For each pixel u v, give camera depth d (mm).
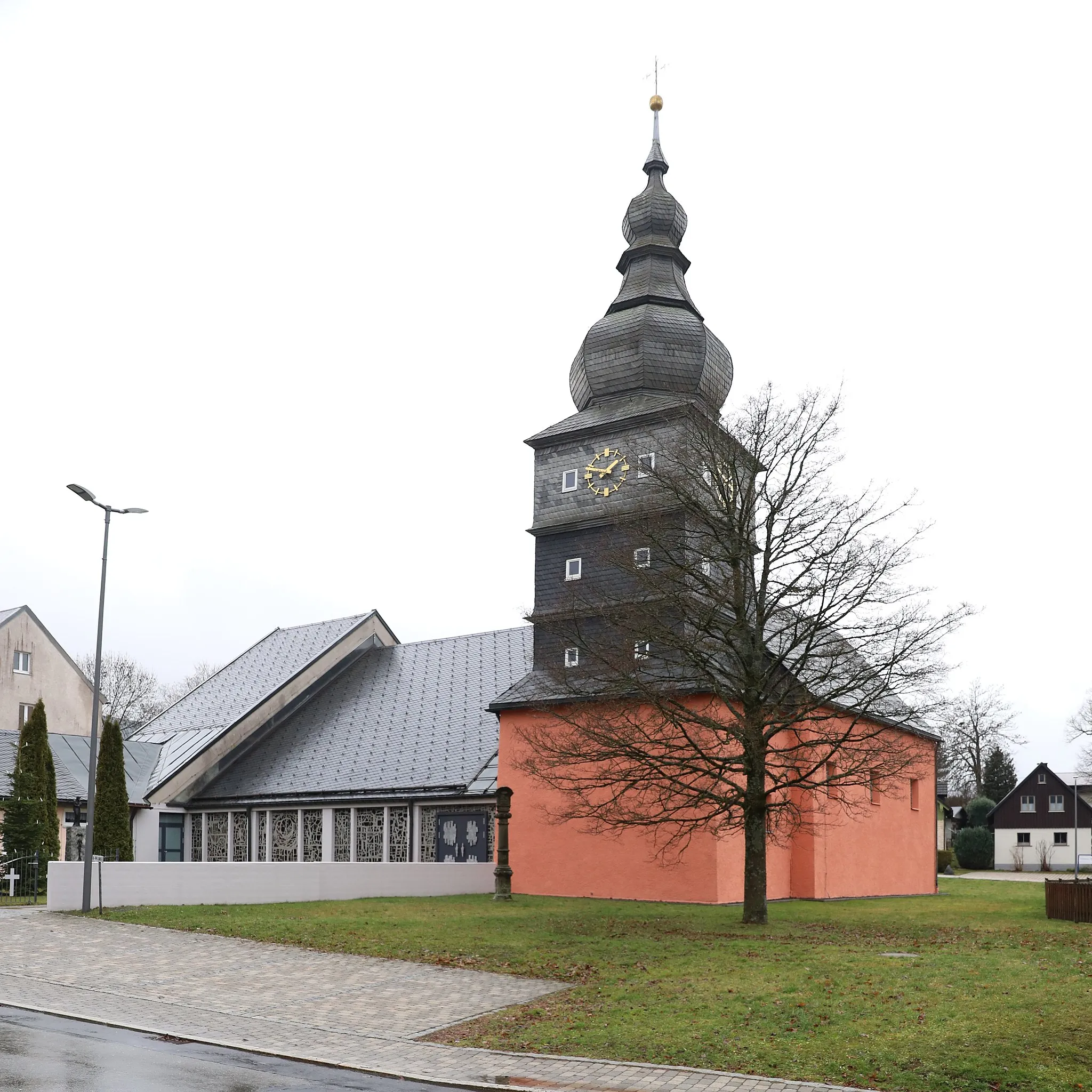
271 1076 11398
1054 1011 13250
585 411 37219
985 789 92312
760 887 24391
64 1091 10398
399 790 38062
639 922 24375
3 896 33781
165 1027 13734
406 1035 13477
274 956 19156
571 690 25578
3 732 47438
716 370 36531
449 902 29328
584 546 35250
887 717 26984
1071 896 25453
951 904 31875
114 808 39188
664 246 37469
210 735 45344
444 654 46125
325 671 48344
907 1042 12281
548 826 33875
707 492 25672
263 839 41656
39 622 62031
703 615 24609
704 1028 13281
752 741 24062
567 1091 11062
